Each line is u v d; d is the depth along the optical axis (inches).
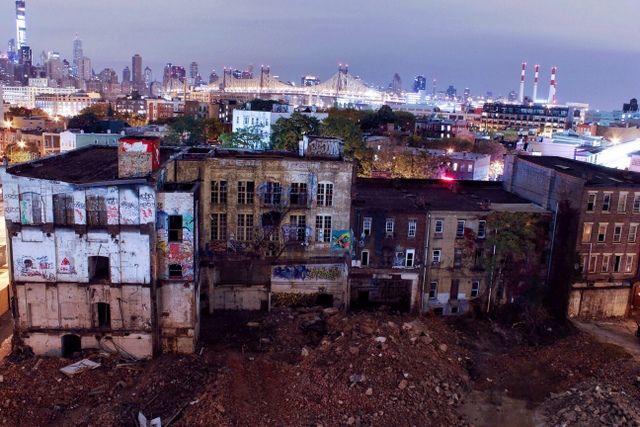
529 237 2310.5
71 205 1716.3
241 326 2071.9
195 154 2183.8
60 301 1759.4
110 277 1750.7
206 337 1975.9
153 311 1779.0
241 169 2100.1
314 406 1579.7
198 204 1971.0
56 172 1911.9
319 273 2212.1
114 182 1704.0
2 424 1467.8
